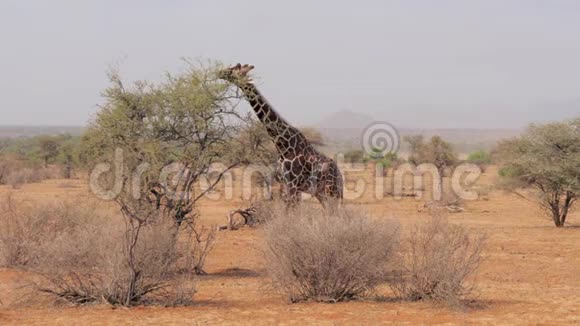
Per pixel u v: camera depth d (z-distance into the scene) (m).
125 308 23.83
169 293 25.78
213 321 21.83
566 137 56.91
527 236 51.03
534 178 59.59
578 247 45.19
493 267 36.72
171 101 31.98
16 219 34.19
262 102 39.06
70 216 35.06
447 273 25.12
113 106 31.45
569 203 60.12
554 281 32.66
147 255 25.27
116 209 34.66
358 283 25.64
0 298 25.58
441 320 22.30
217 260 38.88
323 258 25.19
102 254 24.91
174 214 32.41
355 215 27.66
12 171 126.56
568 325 21.88
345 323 21.69
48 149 180.00
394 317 22.66
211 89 32.53
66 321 21.58
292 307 24.33
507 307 24.91
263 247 29.83
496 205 81.38
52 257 25.34
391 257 26.27
